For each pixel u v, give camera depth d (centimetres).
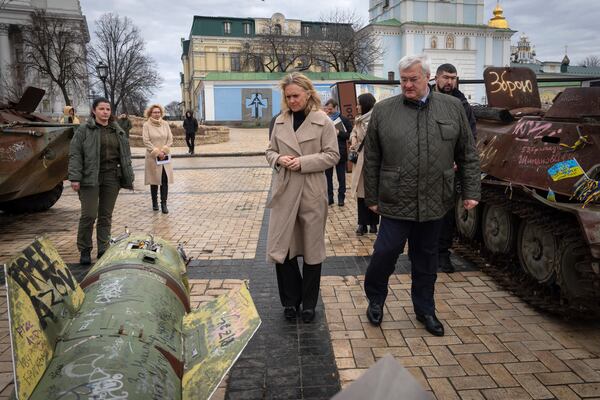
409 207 379
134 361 197
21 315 185
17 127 733
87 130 567
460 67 5922
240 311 242
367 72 5609
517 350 371
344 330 406
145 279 269
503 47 6081
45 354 190
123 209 914
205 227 762
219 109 4203
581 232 392
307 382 331
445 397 314
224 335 229
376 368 107
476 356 363
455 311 442
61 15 5028
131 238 326
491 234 547
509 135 508
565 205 389
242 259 595
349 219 805
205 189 1151
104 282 258
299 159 388
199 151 2230
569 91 460
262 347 378
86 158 564
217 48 6788
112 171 595
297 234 411
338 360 359
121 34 5141
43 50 4003
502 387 324
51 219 849
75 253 634
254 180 1304
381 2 6388
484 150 542
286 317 426
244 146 2500
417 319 423
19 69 4269
